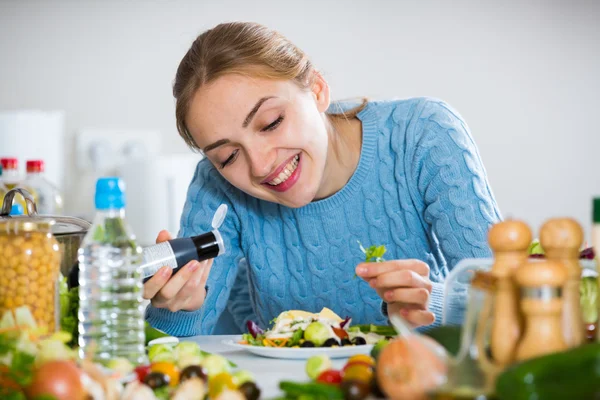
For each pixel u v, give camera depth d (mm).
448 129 1893
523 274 902
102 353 1297
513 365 849
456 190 1825
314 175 1729
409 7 3566
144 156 3436
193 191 2059
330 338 1388
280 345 1441
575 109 3592
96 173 3494
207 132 1661
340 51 3561
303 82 1704
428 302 1442
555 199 3607
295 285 2027
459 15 3564
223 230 2020
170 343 1449
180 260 1517
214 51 1647
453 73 3582
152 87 3555
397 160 1937
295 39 3549
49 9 3498
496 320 932
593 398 812
